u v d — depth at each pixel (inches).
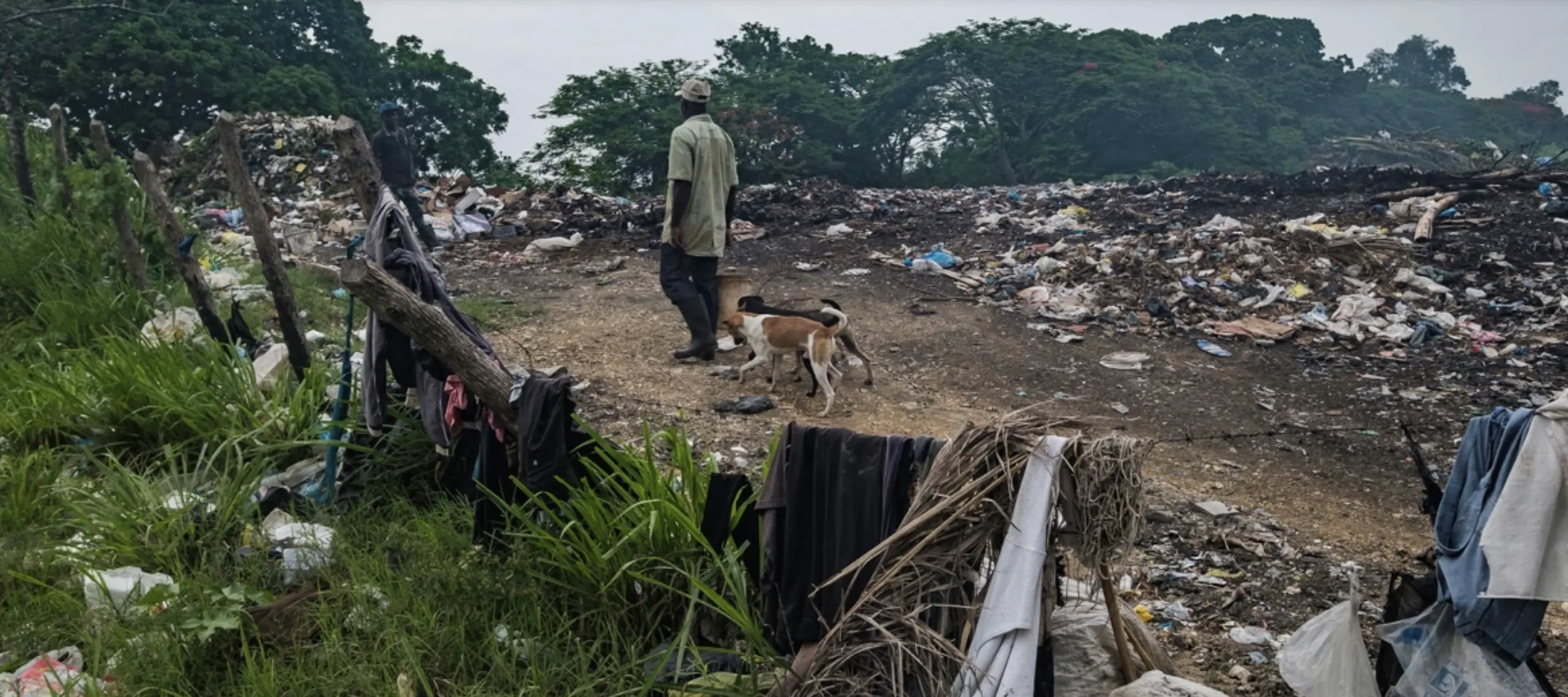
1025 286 414.6
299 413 229.6
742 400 280.5
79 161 391.5
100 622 166.9
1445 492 136.8
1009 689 119.8
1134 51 1360.7
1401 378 321.1
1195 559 206.7
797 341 278.1
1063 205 566.6
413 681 149.3
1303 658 145.9
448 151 1254.3
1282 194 543.2
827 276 436.8
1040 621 129.0
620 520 168.2
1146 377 318.3
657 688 144.2
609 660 154.6
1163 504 228.7
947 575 126.8
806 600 138.6
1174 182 593.9
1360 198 522.0
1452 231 458.9
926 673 126.5
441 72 1266.0
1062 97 1290.6
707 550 158.4
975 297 403.2
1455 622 131.6
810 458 139.3
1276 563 204.5
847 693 129.3
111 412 238.8
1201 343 350.3
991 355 335.9
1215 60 1601.9
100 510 195.9
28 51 918.4
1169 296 391.2
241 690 147.2
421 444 213.9
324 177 611.5
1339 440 272.2
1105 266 418.0
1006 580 122.3
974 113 1339.8
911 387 304.5
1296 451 264.2
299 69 1062.4
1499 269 410.6
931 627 127.9
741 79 1336.1
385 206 209.2
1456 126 1894.7
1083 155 1261.1
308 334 321.1
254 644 159.2
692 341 317.4
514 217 556.1
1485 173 549.6
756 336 284.7
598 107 1267.2
